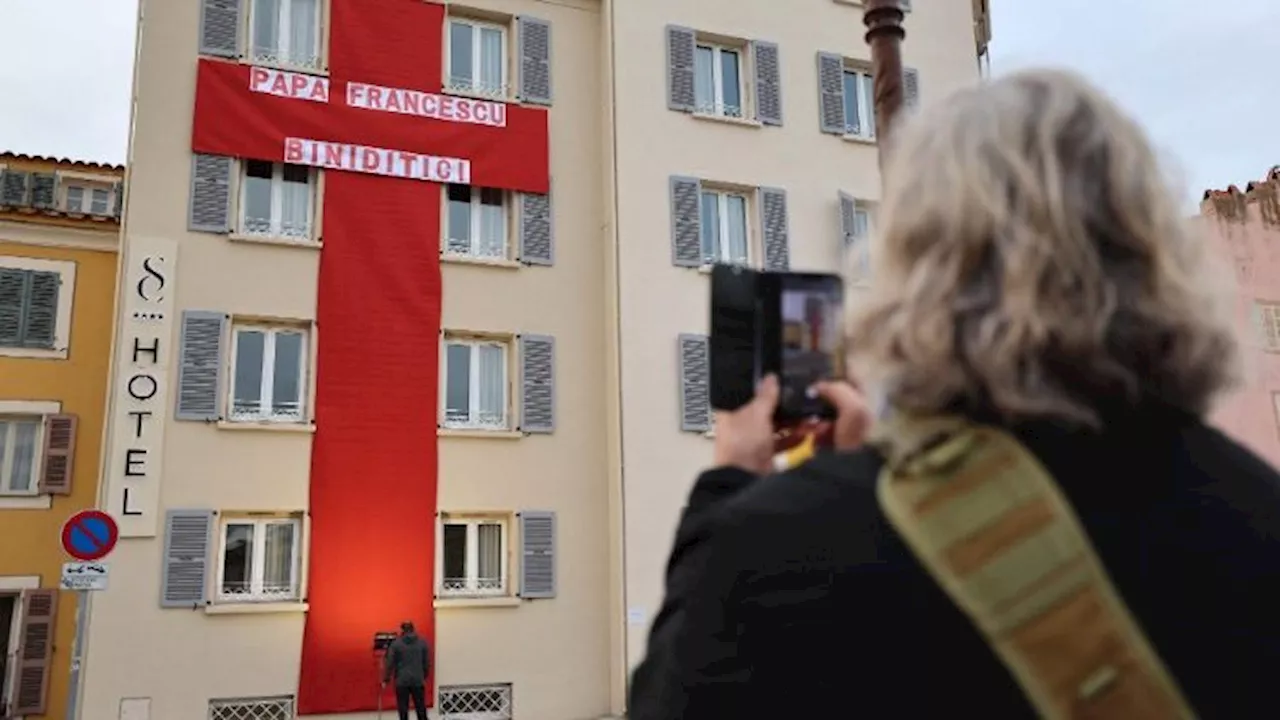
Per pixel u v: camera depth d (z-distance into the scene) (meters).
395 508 15.84
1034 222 1.04
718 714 1.01
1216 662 0.91
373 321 16.39
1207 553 0.94
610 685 16.38
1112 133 1.10
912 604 0.96
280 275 16.09
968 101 1.20
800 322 1.44
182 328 15.34
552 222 17.89
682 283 17.78
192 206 15.78
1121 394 1.00
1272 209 22.25
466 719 15.51
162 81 16.05
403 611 15.55
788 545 1.02
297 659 14.92
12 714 15.39
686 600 1.08
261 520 15.42
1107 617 0.92
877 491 1.03
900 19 5.41
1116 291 1.01
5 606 16.45
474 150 17.62
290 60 17.05
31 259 16.77
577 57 18.80
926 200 1.12
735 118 18.84
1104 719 0.90
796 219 18.92
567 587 16.53
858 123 20.22
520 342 17.14
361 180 16.84
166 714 14.16
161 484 14.78
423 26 17.77
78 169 20.30
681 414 17.25
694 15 19.16
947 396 1.04
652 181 18.03
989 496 0.98
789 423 1.43
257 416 15.72
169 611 14.47
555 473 16.89
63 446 16.34
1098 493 0.96
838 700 0.96
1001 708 0.92
